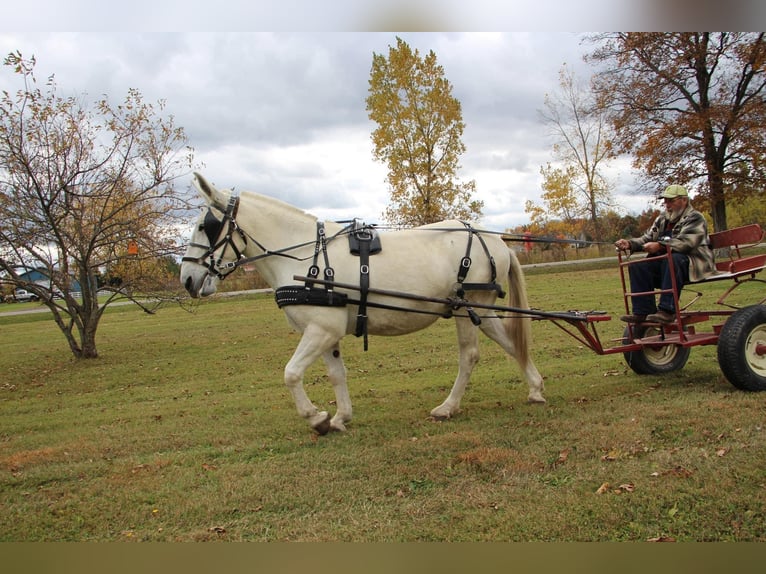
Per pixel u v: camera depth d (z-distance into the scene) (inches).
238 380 402.3
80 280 552.1
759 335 262.1
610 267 1088.2
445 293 251.8
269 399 330.6
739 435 203.0
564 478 184.5
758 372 260.2
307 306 230.5
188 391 377.7
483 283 257.1
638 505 162.1
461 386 265.3
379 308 239.6
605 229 1590.8
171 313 960.9
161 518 174.2
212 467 214.4
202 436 257.1
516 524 158.1
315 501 179.6
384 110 1084.5
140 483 201.6
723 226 1119.0
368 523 163.9
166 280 601.3
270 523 167.6
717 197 1079.0
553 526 155.6
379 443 231.6
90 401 368.2
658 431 215.5
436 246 251.4
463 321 262.5
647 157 1111.0
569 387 302.2
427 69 1079.6
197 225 241.4
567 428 228.8
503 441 220.5
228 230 239.1
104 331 788.6
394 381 361.1
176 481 201.5
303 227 242.2
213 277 241.4
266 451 231.1
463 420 256.1
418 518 165.3
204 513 175.6
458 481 187.8
